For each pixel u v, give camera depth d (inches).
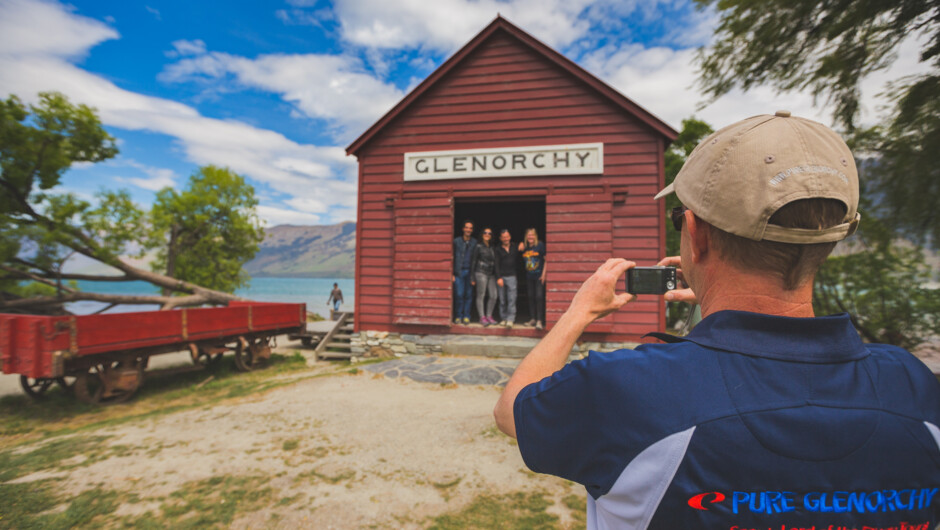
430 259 370.6
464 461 174.2
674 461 23.9
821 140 27.5
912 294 284.8
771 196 25.9
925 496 24.4
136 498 146.1
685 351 27.5
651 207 338.0
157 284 772.0
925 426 25.2
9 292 651.5
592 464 26.8
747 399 24.6
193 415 239.3
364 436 201.8
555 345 35.3
